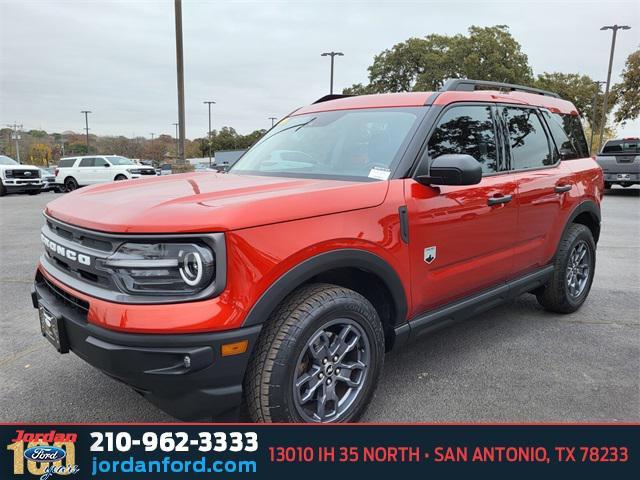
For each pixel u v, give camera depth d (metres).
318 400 2.50
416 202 2.84
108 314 2.09
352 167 3.04
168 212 2.13
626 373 3.44
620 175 16.53
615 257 7.28
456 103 3.31
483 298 3.47
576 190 4.34
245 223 2.13
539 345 3.92
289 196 2.34
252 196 2.35
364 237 2.53
